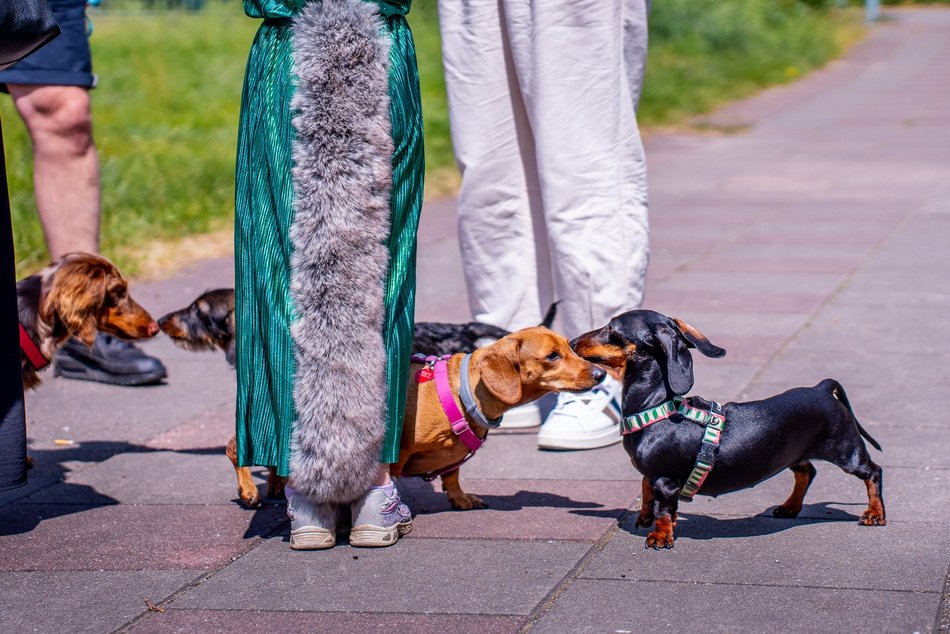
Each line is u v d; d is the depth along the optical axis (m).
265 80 4.62
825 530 4.88
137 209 12.55
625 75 6.11
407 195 4.73
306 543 4.76
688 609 4.13
